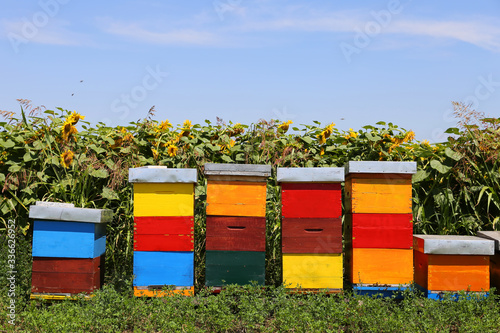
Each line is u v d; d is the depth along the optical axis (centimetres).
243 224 650
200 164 769
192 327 602
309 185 650
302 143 796
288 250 648
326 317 622
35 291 649
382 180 654
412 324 608
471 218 741
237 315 630
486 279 652
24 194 755
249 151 777
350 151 796
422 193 770
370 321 611
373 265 653
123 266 739
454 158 738
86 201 754
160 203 651
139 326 621
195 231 733
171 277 651
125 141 785
